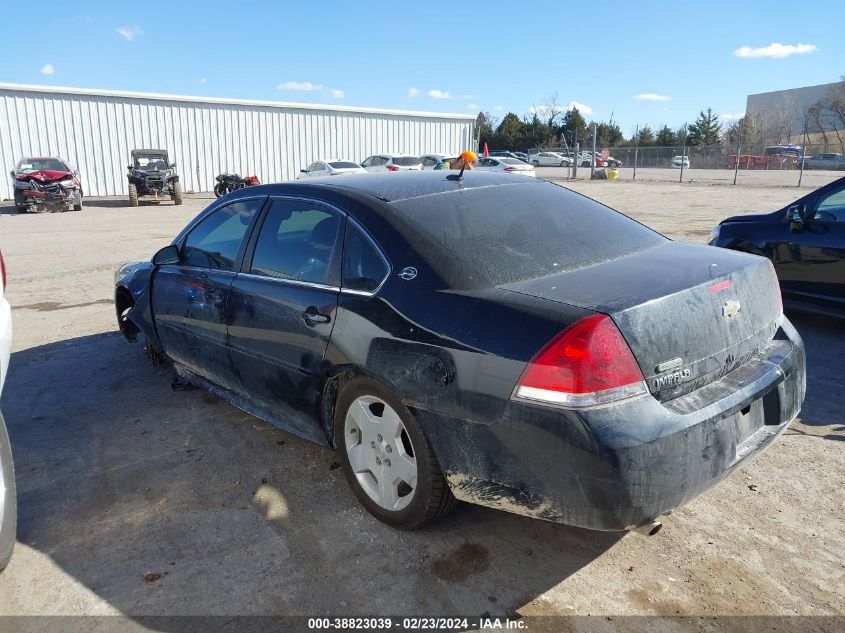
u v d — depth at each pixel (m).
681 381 2.46
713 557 2.82
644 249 3.25
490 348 2.45
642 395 2.33
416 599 2.58
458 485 2.63
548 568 2.76
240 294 3.66
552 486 2.35
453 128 37.56
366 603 2.57
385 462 2.96
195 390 4.78
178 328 4.30
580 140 73.19
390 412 2.89
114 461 3.74
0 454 2.71
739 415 2.62
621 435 2.23
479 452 2.52
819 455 3.71
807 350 5.57
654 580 2.68
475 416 2.49
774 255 6.20
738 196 22.78
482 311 2.55
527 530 3.03
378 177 3.63
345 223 3.19
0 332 2.90
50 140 27.00
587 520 2.33
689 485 2.38
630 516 2.29
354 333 2.93
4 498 2.73
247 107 30.92
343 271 3.11
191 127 29.83
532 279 2.75
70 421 4.29
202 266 4.12
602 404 2.27
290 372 3.35
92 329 6.50
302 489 3.40
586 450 2.25
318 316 3.12
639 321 2.36
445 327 2.60
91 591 2.66
